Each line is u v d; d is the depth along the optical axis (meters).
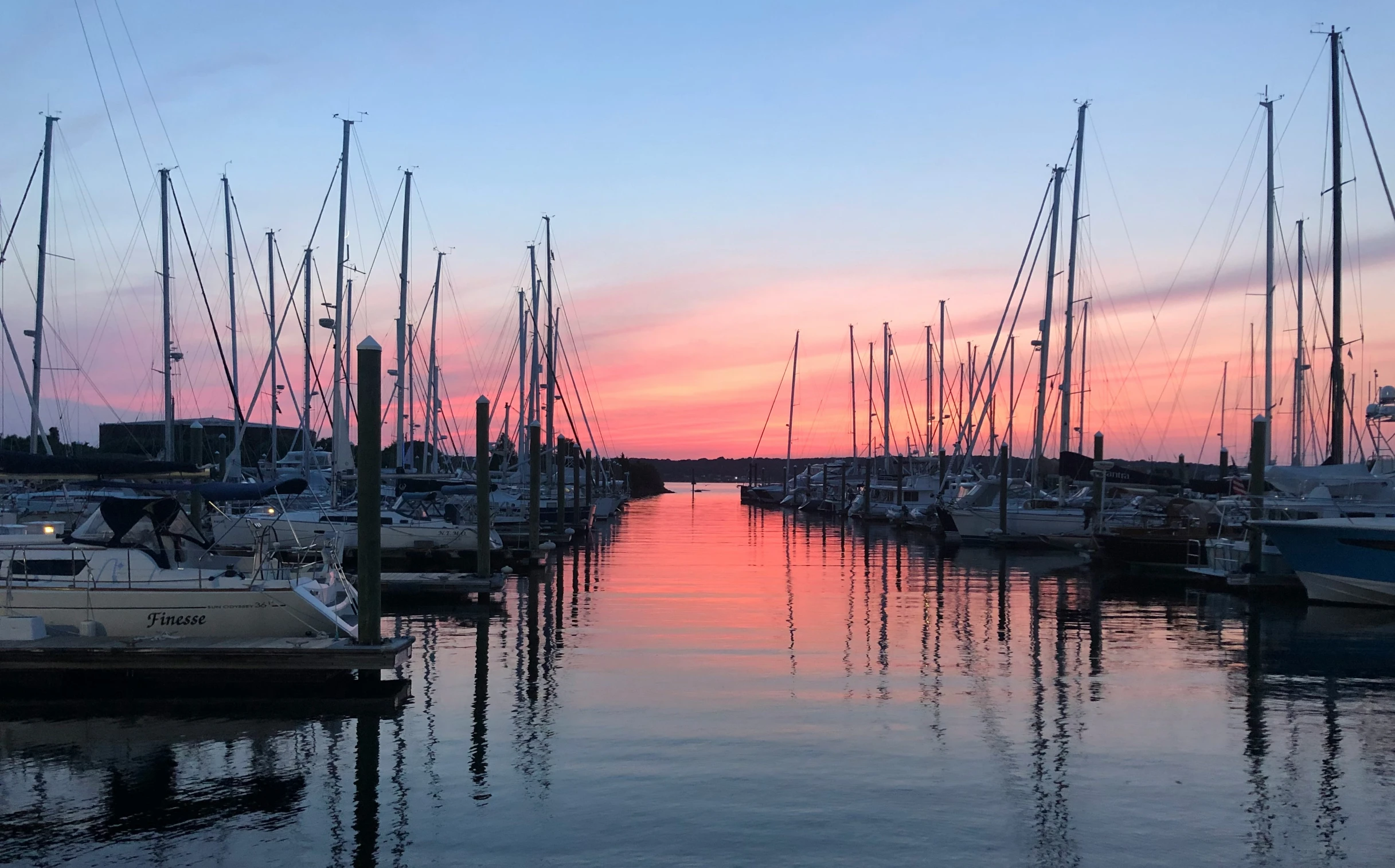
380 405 14.91
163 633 15.27
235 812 10.52
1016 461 59.19
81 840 9.82
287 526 30.39
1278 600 25.19
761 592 27.08
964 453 62.94
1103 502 35.88
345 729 13.27
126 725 13.45
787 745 12.61
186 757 12.18
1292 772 11.70
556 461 58.38
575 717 13.87
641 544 46.34
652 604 24.58
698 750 12.38
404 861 9.38
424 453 51.50
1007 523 43.78
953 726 13.43
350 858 9.42
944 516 47.97
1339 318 30.30
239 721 13.62
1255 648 18.84
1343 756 12.25
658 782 11.30
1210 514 32.38
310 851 9.59
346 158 39.09
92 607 15.17
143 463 17.09
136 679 14.87
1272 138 39.75
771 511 89.62
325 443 50.09
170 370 37.06
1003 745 12.62
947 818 10.30
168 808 10.64
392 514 32.19
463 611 23.41
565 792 11.01
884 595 26.64
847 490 80.12
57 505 28.89
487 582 24.88
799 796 10.88
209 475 18.27
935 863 9.30
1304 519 25.67
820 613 23.17
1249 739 12.91
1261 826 10.16
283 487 20.17
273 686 14.80
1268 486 34.75
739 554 39.81
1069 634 20.42
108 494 26.56
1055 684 15.84
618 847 9.63
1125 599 25.86
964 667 17.12
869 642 19.42
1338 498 27.12
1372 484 27.22
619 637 19.88
